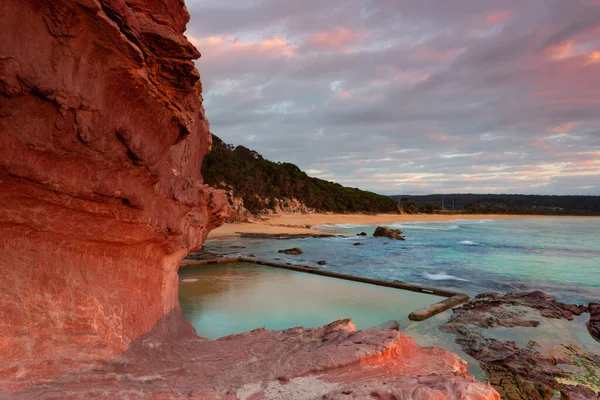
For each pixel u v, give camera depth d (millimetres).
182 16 7066
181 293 15766
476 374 9094
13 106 3973
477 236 53500
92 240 5590
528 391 8227
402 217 99562
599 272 23938
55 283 5000
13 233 4605
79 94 4492
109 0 4445
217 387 4820
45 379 4152
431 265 25875
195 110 7547
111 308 5824
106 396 4004
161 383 4969
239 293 15953
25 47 3877
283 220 68000
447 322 12812
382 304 14836
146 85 5555
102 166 5207
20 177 4238
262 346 7137
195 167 10328
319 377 4887
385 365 5148
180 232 7777
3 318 4305
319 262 25078
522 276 22406
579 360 9922
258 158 87500
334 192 95375
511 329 12102
